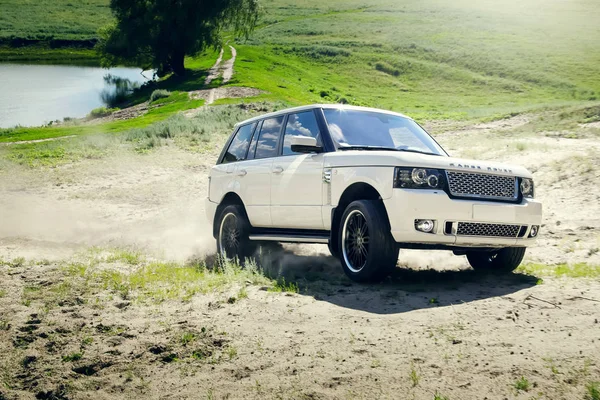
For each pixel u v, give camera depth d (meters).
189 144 26.86
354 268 5.96
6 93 73.81
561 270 6.41
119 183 18.48
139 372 3.84
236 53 93.19
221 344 4.22
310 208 6.37
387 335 4.19
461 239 5.60
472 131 29.42
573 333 4.08
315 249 8.55
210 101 50.53
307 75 80.19
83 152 25.50
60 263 7.27
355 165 5.89
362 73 83.56
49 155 25.11
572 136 22.41
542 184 13.95
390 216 5.52
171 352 4.12
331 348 3.99
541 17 124.25
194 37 74.94
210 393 3.45
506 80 77.19
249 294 5.54
